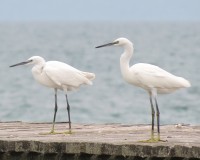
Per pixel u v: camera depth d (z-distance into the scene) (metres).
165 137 13.82
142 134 14.57
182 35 157.75
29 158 12.93
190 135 14.27
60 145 12.56
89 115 31.42
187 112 32.50
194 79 48.34
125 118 30.20
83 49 97.25
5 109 33.88
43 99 37.12
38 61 15.80
